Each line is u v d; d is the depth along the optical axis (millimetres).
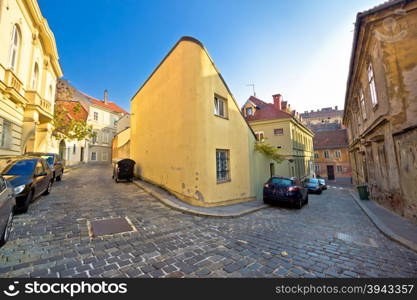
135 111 15875
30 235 4105
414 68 6758
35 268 2953
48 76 14852
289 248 4191
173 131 9305
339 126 50406
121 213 6133
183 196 8133
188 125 8242
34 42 11961
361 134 12383
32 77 11828
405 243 4496
